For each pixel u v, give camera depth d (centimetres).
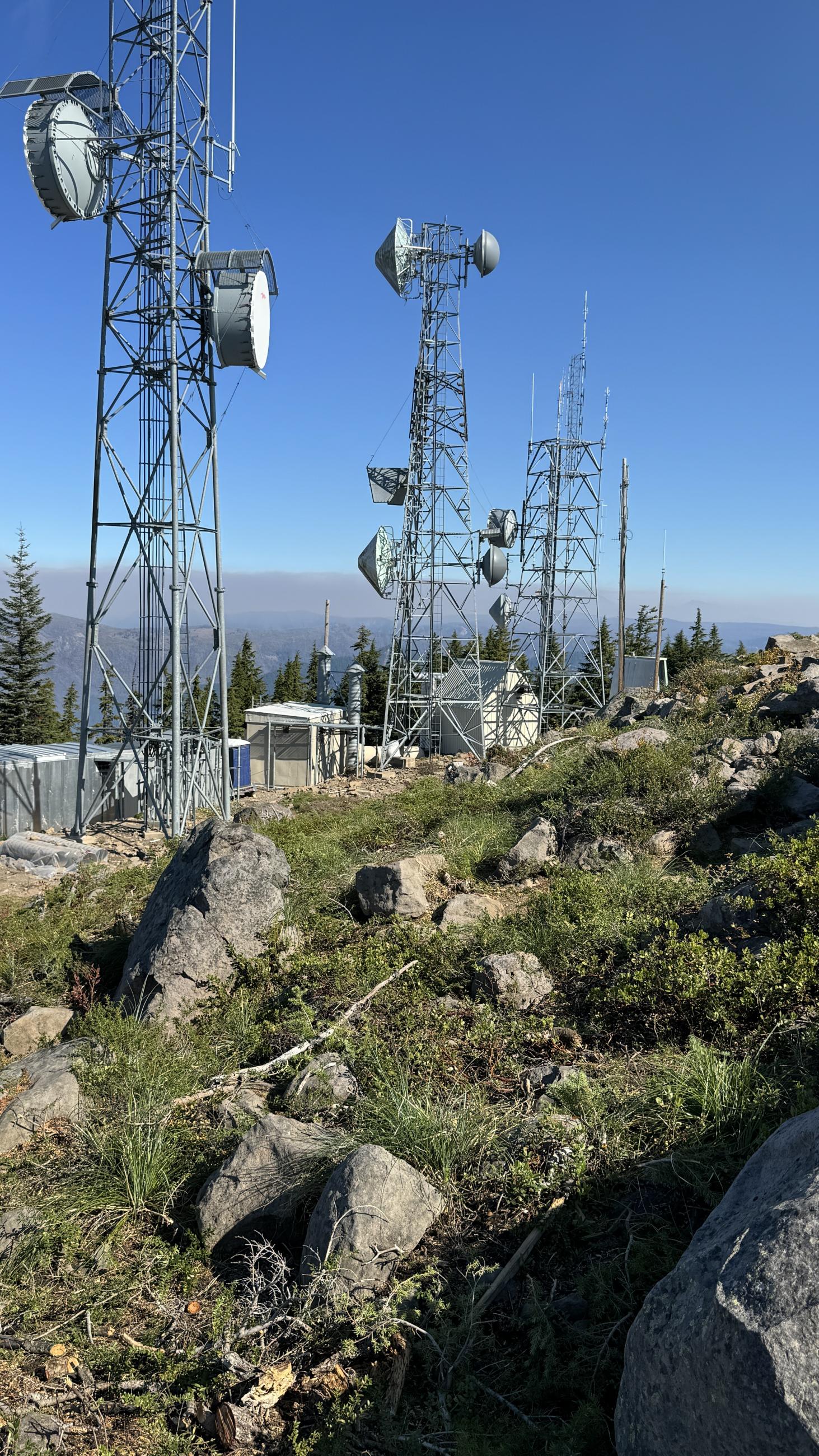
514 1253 412
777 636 2262
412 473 3275
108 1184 511
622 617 3603
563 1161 448
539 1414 332
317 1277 391
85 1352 401
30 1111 596
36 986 898
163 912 845
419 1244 427
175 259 1706
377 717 4862
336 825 1486
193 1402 364
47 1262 455
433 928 824
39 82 1688
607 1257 396
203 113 1812
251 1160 484
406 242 3100
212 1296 434
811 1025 523
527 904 894
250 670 5797
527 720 3547
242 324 1712
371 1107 516
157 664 1902
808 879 647
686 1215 408
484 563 3616
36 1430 354
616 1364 339
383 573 3241
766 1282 237
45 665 5053
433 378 3225
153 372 1778
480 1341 370
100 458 1819
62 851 1616
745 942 665
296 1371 369
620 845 1005
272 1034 675
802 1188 261
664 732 1408
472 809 1388
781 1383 217
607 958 705
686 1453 241
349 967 741
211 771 1989
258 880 823
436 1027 644
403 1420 340
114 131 1720
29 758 1980
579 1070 550
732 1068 481
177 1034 726
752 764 1168
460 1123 494
